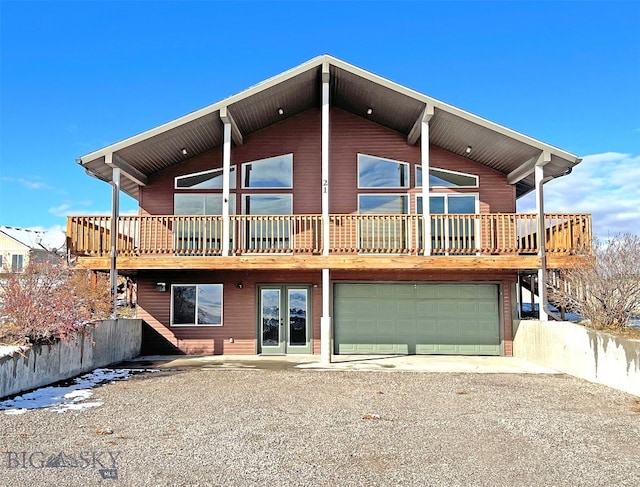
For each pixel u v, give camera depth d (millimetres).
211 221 12742
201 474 4258
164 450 4910
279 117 13594
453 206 13602
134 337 12562
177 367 10695
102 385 8484
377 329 13250
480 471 4383
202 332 13203
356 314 13305
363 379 9305
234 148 13695
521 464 4578
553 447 5105
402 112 12625
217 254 12258
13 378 7453
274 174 13672
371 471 4363
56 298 9086
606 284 9445
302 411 6680
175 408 6789
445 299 13289
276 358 12398
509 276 13203
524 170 12492
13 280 8898
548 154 11594
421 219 13344
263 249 12266
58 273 10078
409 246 12727
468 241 13320
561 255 11562
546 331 10977
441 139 13250
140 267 11617
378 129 13797
